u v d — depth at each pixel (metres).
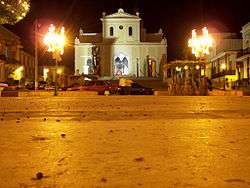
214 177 3.92
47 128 7.82
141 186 3.63
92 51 71.62
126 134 6.90
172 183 3.72
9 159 4.75
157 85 59.19
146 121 9.25
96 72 70.75
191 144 5.79
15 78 63.84
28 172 4.13
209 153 5.09
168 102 17.47
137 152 5.18
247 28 65.44
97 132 7.18
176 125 8.34
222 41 72.06
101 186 3.63
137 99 20.48
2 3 11.16
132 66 73.25
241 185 3.63
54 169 4.26
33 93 33.28
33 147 5.56
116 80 64.88
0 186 3.63
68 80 49.34
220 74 68.31
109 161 4.64
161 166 4.39
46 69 72.94
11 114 11.50
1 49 59.28
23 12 11.59
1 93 32.31
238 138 6.36
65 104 16.16
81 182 3.76
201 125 8.31
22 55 71.31
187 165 4.43
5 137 6.55
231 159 4.73
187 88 34.09
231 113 11.76
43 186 3.64
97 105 15.49
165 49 73.38
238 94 35.41
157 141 6.08
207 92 34.22
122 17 73.25
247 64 62.06
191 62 34.50
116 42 73.25
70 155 4.98
